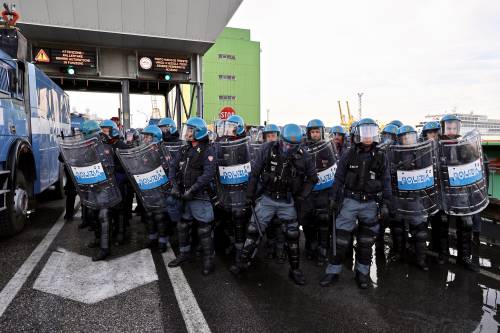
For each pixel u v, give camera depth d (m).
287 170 3.67
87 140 4.38
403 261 4.56
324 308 3.26
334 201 3.77
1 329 2.81
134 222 6.46
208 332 2.82
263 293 3.56
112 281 3.79
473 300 3.44
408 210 4.25
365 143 3.57
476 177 4.04
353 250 5.01
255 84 54.59
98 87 19.91
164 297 3.42
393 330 2.89
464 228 4.28
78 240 5.25
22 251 4.72
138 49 15.45
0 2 12.23
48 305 3.22
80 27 13.32
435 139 4.55
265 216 3.84
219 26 14.91
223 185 4.50
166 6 13.83
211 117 52.53
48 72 14.38
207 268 4.04
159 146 4.71
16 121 5.47
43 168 6.96
